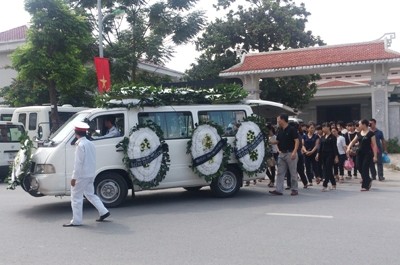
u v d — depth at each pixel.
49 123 20.08
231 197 11.72
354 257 6.22
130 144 10.41
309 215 9.10
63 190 9.92
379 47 24.31
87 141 8.66
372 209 9.64
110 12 22.62
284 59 25.48
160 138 10.71
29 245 7.24
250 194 12.25
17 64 18.70
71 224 8.57
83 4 23.28
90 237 7.67
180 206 10.53
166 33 24.33
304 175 13.32
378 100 24.44
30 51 18.30
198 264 6.05
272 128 13.77
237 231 7.86
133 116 10.66
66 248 7.00
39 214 9.90
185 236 7.60
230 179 11.74
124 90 10.67
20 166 10.10
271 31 31.59
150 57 24.22
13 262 6.32
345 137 15.20
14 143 16.81
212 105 11.60
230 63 31.52
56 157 9.90
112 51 23.27
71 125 10.46
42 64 18.17
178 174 11.00
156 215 9.48
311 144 14.02
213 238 7.42
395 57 23.25
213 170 11.20
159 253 6.61
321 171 14.15
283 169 11.95
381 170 14.84
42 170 9.97
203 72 31.52
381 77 24.30
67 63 18.59
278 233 7.66
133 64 23.70
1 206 11.01
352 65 23.80
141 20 24.31
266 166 12.05
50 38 18.14
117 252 6.71
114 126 10.59
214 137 11.25
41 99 26.27
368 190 12.56
